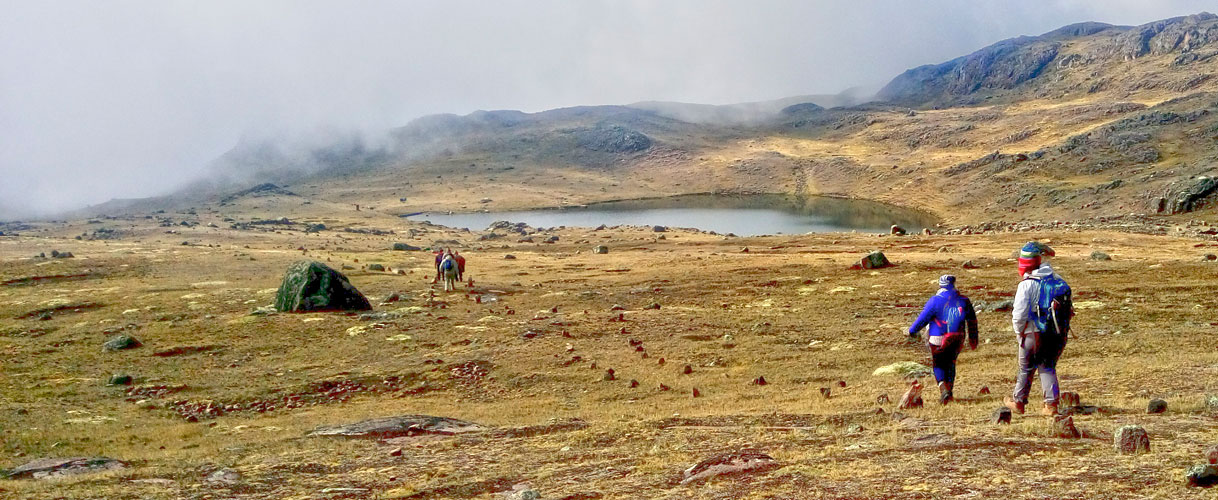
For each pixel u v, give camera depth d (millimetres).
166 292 52250
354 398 26016
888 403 15742
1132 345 22281
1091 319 29062
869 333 29656
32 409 24781
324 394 26594
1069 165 175000
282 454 14891
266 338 36312
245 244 104688
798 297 41500
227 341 36062
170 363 32375
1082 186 151750
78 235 132625
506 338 33344
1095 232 75562
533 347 31016
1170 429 10211
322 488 11367
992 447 9797
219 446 17562
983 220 150500
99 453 18516
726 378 23953
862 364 24281
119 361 33000
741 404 18750
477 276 60594
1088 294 34969
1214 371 15594
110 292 53250
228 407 25328
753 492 8797
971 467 8875
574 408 21203
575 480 10828
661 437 13727
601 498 9641
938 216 171625
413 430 16906
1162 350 21172
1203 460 7973
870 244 77000
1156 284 36312
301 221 175625
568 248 97812
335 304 42906
